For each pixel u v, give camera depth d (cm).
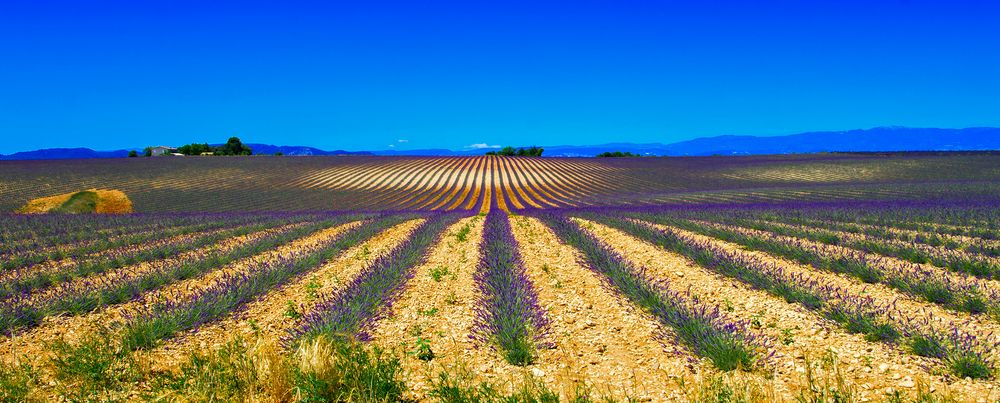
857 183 6444
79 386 504
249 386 468
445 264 1226
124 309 834
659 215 2330
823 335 626
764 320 702
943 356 522
